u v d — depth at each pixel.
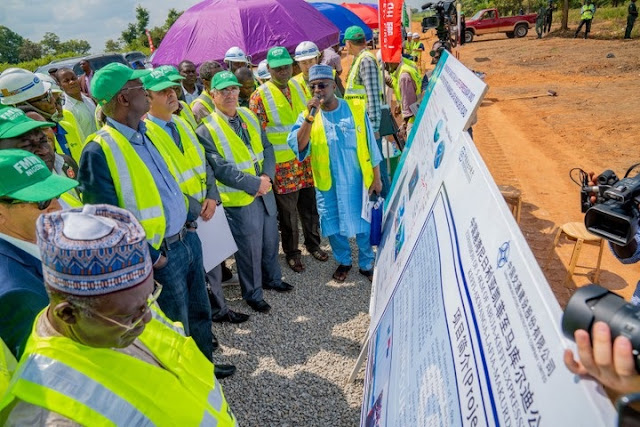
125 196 2.51
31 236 1.58
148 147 2.70
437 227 1.94
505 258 1.19
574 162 7.27
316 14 9.38
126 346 1.19
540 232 5.28
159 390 1.23
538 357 0.93
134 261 1.08
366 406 2.37
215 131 3.55
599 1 31.17
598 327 0.74
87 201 2.49
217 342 3.64
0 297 1.36
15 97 3.35
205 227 3.44
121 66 2.52
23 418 1.05
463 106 2.08
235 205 3.74
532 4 37.34
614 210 1.45
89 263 1.01
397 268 2.60
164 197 2.71
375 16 16.61
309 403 3.06
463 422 1.18
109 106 2.53
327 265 4.88
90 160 2.45
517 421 0.95
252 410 3.03
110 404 1.11
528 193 6.36
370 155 4.00
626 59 14.34
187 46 8.34
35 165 1.58
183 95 5.74
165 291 2.79
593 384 0.79
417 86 6.55
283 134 4.48
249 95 4.81
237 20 8.10
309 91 4.89
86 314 1.05
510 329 1.07
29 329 1.38
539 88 12.46
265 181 3.69
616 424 0.70
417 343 1.74
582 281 4.36
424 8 9.41
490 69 15.84
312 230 4.95
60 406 1.05
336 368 3.37
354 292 4.34
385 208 3.83
